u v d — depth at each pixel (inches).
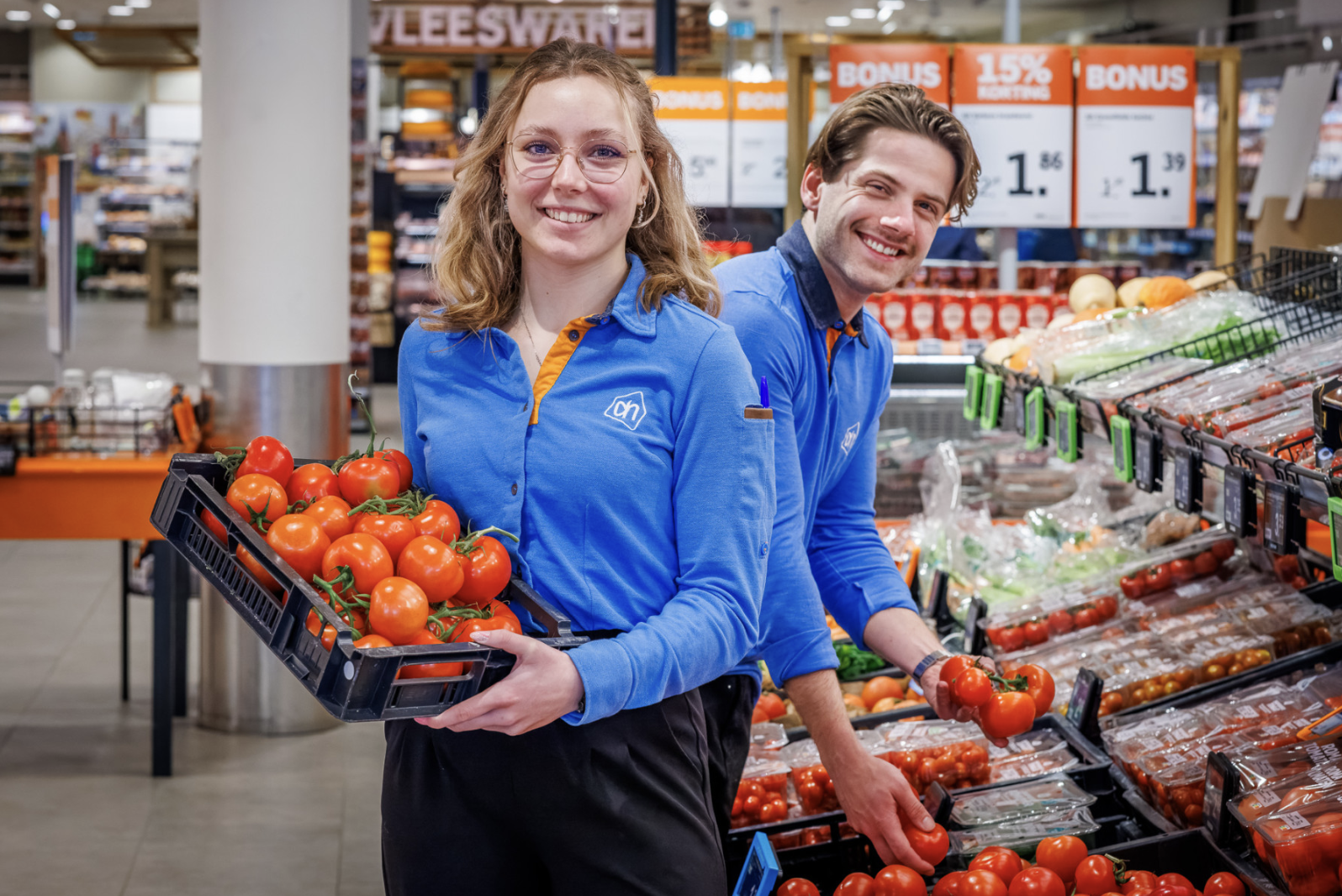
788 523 76.9
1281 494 71.3
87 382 176.1
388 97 740.7
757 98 222.4
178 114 906.7
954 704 81.8
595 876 61.5
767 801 91.2
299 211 165.0
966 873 74.1
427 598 57.1
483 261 65.9
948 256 224.1
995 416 134.6
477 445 63.7
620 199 61.4
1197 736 89.7
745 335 77.0
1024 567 131.3
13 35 893.2
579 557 61.6
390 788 64.3
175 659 178.1
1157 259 375.6
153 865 134.5
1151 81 200.7
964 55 198.5
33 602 231.8
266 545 56.9
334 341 171.0
